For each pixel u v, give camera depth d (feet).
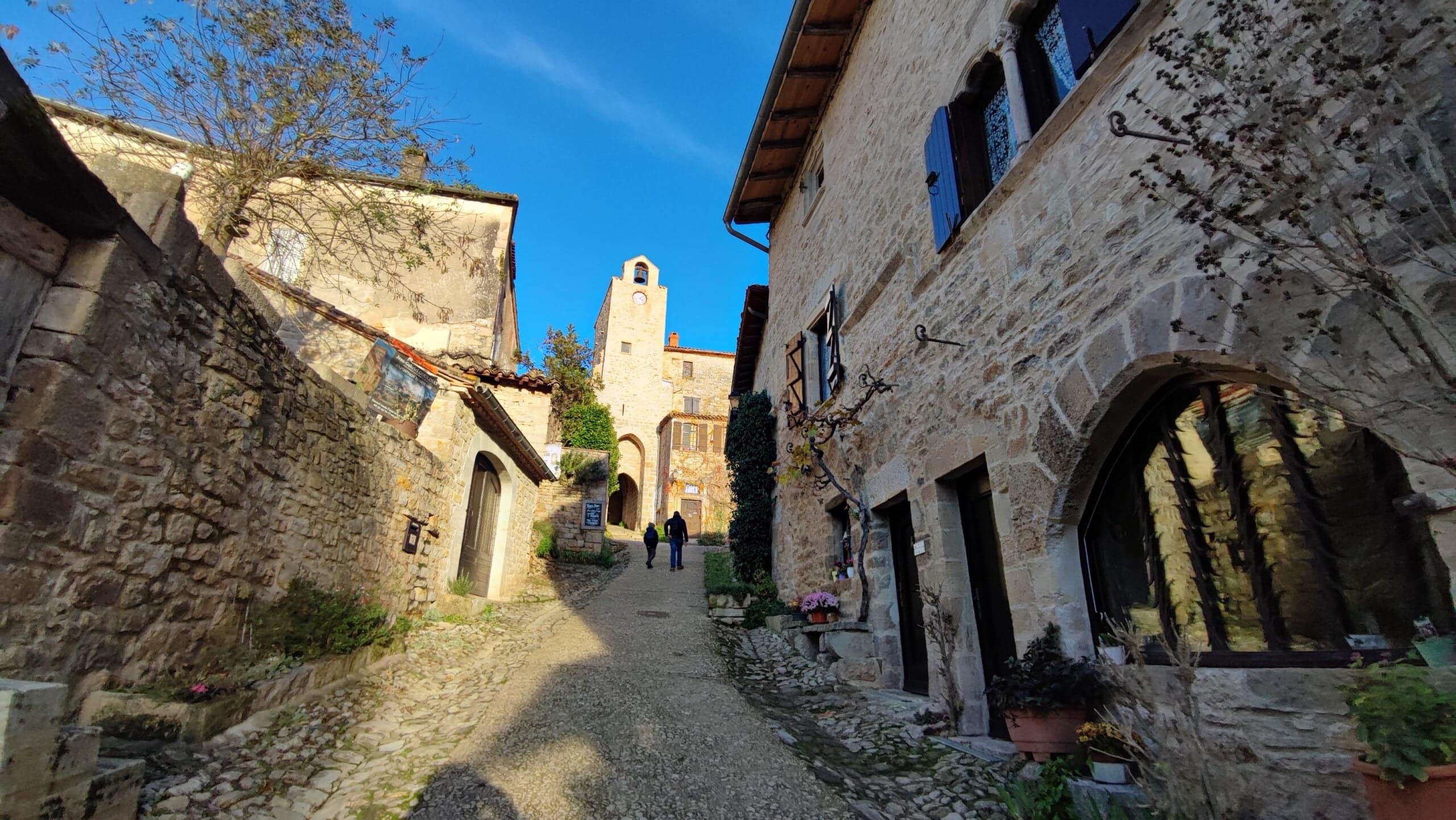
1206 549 10.20
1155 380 10.78
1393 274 7.13
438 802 10.30
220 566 13.64
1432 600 7.25
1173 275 10.09
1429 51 6.89
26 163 8.74
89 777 7.76
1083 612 12.30
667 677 19.08
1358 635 8.00
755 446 37.40
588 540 53.98
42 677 9.34
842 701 18.89
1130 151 11.33
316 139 21.74
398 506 23.35
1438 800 5.92
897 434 20.24
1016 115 15.08
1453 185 6.61
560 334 82.84
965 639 16.28
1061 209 13.08
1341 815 7.57
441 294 46.85
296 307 31.60
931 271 18.56
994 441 14.87
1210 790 7.59
